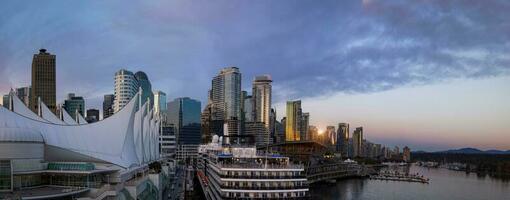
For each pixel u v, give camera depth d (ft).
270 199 365.61
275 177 372.79
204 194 579.89
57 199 271.69
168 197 558.56
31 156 299.38
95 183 322.14
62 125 369.09
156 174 482.69
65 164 314.55
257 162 416.26
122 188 339.57
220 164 395.55
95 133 397.80
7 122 296.30
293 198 369.91
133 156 450.71
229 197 361.92
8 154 283.59
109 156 383.45
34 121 338.13
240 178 367.86
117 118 429.79
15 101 417.28
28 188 294.66
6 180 274.77
